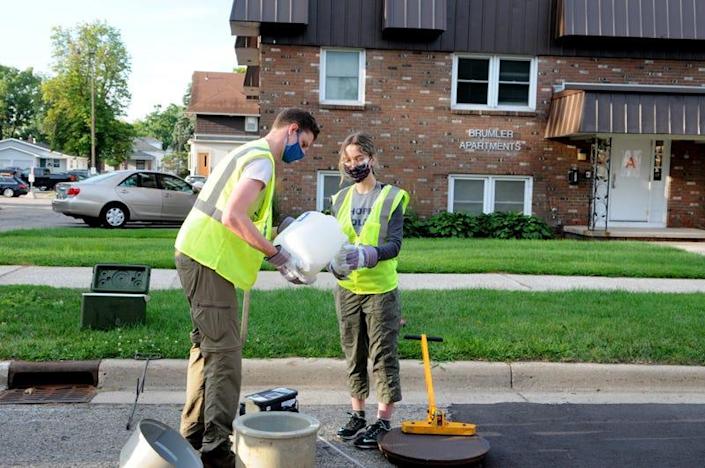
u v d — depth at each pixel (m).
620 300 8.74
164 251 12.20
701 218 17.42
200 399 4.43
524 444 4.96
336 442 4.95
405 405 5.77
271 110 16.36
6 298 7.96
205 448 4.12
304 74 16.38
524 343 6.64
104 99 61.66
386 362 4.81
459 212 16.75
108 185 18.48
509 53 16.70
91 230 16.41
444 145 16.81
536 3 16.70
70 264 10.97
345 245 4.47
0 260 11.05
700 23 16.53
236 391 4.18
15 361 6.04
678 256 12.65
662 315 7.90
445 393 6.15
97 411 5.46
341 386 6.17
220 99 55.03
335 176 16.69
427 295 8.82
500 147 16.91
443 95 16.72
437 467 4.37
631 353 6.57
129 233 15.45
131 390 5.99
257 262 4.21
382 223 4.72
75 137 60.94
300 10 15.82
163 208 18.88
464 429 4.79
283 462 3.69
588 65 16.88
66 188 18.48
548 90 16.88
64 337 6.54
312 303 8.11
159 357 6.21
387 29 16.11
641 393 6.25
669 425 5.39
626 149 17.23
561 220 17.12
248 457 3.71
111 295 6.84
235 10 15.70
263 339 6.55
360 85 16.59
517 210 17.19
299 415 3.99
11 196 45.31
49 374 6.01
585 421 5.45
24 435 4.95
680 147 17.31
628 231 16.39
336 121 16.53
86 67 61.00
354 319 4.86
